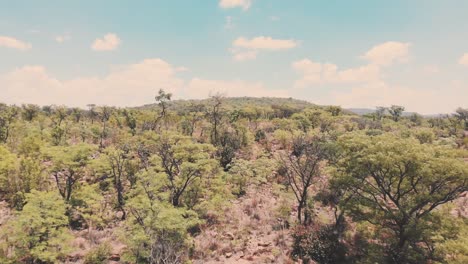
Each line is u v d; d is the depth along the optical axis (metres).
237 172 28.25
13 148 31.23
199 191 22.91
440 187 14.59
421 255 14.88
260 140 44.44
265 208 23.62
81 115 62.75
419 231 14.15
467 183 13.59
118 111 58.22
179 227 15.76
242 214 22.31
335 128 50.94
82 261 15.30
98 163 23.09
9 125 37.31
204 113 53.31
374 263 15.23
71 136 41.66
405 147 14.42
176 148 23.66
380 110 89.19
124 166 26.02
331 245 17.45
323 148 20.73
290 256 17.20
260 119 70.06
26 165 22.19
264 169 29.36
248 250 17.48
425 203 14.62
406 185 15.95
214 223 20.86
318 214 22.03
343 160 16.89
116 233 16.17
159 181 20.34
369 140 16.12
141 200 17.34
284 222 21.12
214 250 17.39
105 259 15.35
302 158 26.73
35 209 14.61
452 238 14.14
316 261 16.97
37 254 13.25
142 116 49.84
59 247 15.16
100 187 26.09
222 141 38.62
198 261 15.65
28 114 53.06
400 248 15.45
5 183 21.98
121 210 22.38
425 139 40.31
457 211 21.69
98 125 47.16
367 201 16.48
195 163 21.55
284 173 30.23
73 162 20.86
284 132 42.59
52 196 16.47
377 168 15.21
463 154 14.82
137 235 14.38
